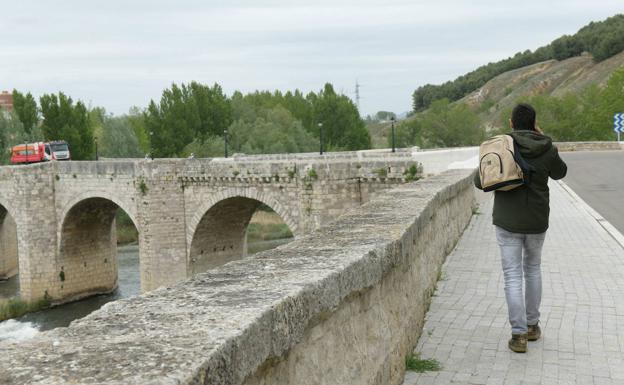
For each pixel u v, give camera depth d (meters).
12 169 52.81
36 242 52.12
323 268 4.39
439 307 8.62
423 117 115.44
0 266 61.72
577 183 26.97
